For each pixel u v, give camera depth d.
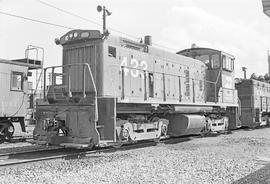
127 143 10.16
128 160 7.64
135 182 5.50
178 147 10.20
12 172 6.37
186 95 12.98
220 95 14.60
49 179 5.74
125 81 10.02
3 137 13.25
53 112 9.20
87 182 5.51
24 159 7.86
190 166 6.93
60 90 9.26
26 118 14.45
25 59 14.38
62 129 8.98
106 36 9.27
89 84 9.34
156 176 5.95
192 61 13.83
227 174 6.14
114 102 8.64
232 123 16.38
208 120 14.05
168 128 12.46
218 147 10.18
